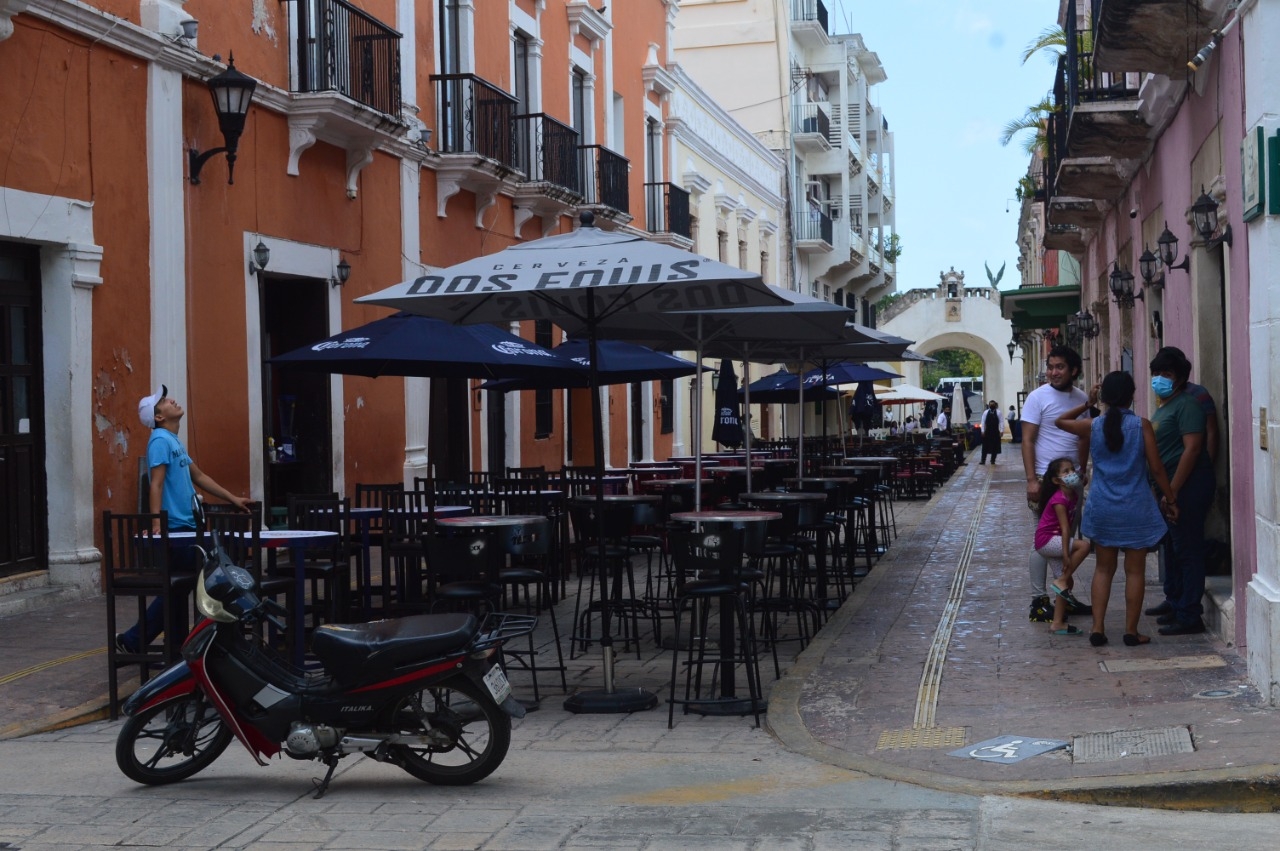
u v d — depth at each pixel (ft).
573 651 32.99
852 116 167.43
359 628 21.42
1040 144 99.86
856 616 36.78
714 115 113.29
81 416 38.68
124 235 40.86
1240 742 20.77
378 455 57.36
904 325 219.00
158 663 26.61
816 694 27.20
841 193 152.76
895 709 25.46
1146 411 49.14
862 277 170.91
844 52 152.76
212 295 45.34
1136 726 22.50
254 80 44.57
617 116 90.79
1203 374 34.60
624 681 29.96
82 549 38.52
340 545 33.53
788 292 36.19
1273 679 23.15
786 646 33.99
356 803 20.02
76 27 38.42
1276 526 23.70
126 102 41.06
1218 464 34.01
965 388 232.32
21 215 36.42
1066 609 31.86
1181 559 30.37
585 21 81.56
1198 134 35.63
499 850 17.38
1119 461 29.40
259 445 47.93
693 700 26.32
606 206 81.46
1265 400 24.35
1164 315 43.21
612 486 49.14
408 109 59.41
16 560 37.11
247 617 21.01
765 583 32.35
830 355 50.52
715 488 50.39
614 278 24.94
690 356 107.14
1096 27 38.88
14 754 23.52
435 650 20.68
